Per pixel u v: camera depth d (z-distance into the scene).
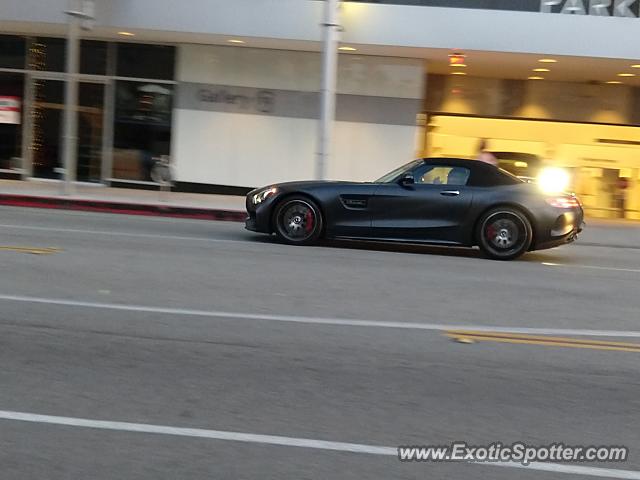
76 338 6.87
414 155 20.88
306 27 18.91
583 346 7.28
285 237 12.90
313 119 21.09
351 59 20.77
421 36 18.48
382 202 12.50
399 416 5.36
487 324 7.98
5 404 5.32
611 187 23.44
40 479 4.26
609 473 4.59
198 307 8.15
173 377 5.98
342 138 20.98
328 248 12.84
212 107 21.38
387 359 6.60
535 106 23.48
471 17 18.25
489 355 6.84
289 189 12.84
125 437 4.85
